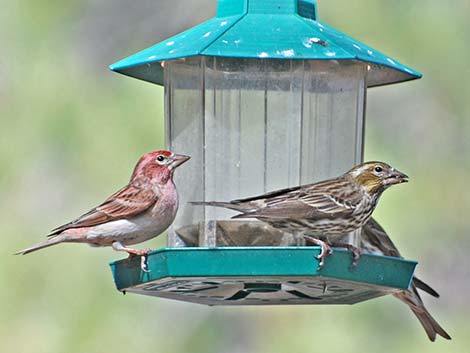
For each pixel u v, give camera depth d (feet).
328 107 42.52
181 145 43.24
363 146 43.39
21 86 55.47
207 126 42.04
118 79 55.26
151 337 54.75
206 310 56.85
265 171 42.06
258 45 40.65
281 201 41.50
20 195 54.65
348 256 40.11
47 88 55.42
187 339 56.08
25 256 53.98
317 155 42.39
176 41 42.16
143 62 41.60
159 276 40.22
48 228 54.29
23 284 53.78
